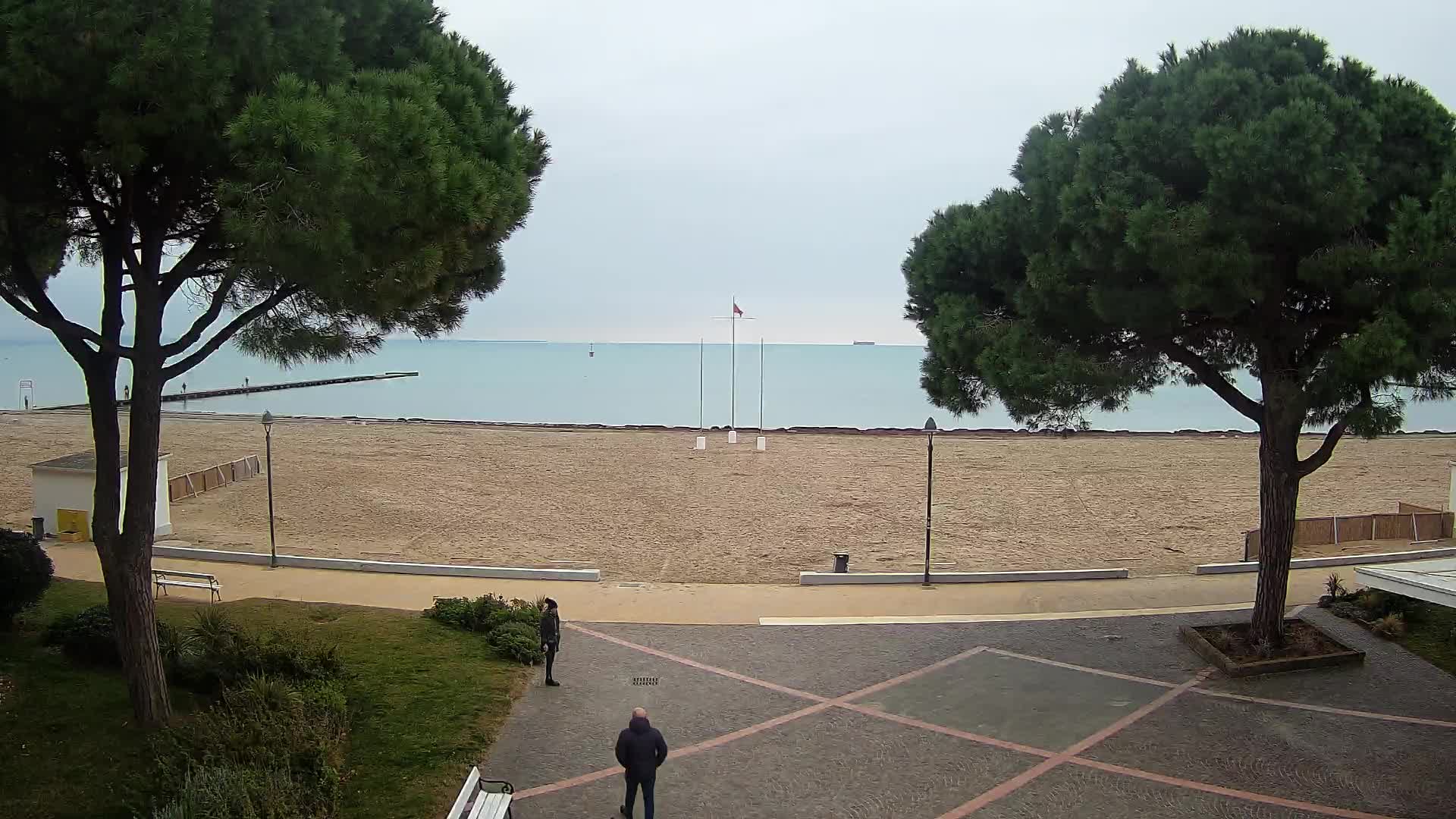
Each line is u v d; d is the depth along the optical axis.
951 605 21.91
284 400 108.25
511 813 11.31
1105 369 16.19
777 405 110.62
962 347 17.25
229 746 10.85
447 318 15.38
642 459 51.78
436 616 19.06
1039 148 17.69
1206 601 22.39
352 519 34.12
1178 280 14.09
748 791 12.34
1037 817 11.66
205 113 9.86
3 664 13.59
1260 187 13.79
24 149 10.22
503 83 15.80
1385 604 19.66
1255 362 18.19
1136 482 45.03
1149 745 13.77
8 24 9.04
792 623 20.23
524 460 50.38
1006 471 48.31
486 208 11.48
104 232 11.57
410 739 13.19
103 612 14.33
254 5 10.18
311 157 9.69
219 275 12.83
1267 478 17.27
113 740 11.61
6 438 53.75
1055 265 15.90
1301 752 13.48
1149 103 15.67
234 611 19.19
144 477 11.85
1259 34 16.39
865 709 15.25
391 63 12.73
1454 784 12.44
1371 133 14.46
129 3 9.34
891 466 49.59
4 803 10.11
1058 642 18.92
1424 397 14.91
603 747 13.60
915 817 11.67
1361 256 13.66
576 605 21.38
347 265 10.36
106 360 11.84
